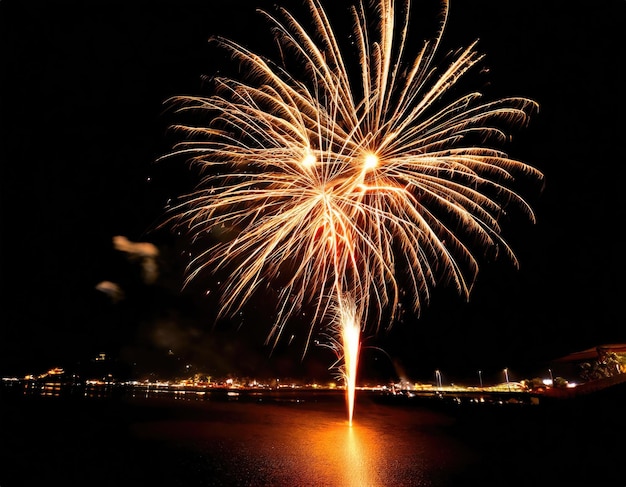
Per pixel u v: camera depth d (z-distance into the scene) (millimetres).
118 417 25188
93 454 13992
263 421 24688
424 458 13852
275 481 10977
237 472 11836
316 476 11469
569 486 10148
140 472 11750
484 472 11789
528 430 18688
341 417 27656
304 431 20625
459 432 20125
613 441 13734
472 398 52594
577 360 37781
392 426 22844
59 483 10680
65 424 21219
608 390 20656
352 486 10562
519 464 12523
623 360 30703
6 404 30844
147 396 49531
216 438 17812
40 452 14102
